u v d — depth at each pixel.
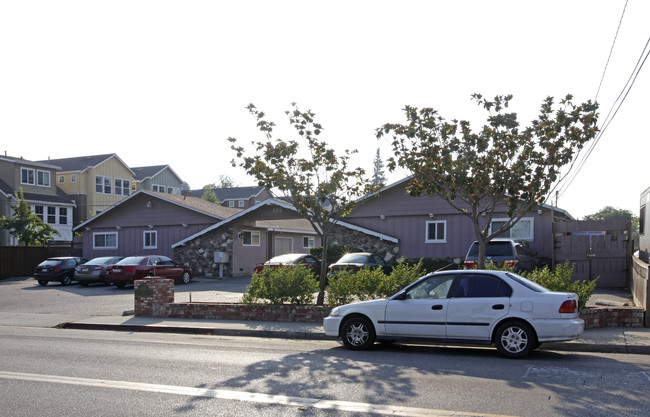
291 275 15.01
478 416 6.13
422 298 10.34
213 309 15.40
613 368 8.73
